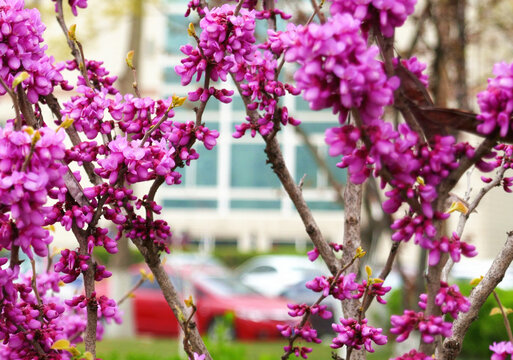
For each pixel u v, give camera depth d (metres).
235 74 2.52
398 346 9.52
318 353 10.83
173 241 12.55
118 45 24.33
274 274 21.84
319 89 1.49
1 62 2.02
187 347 2.19
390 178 1.59
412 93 1.65
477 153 1.61
